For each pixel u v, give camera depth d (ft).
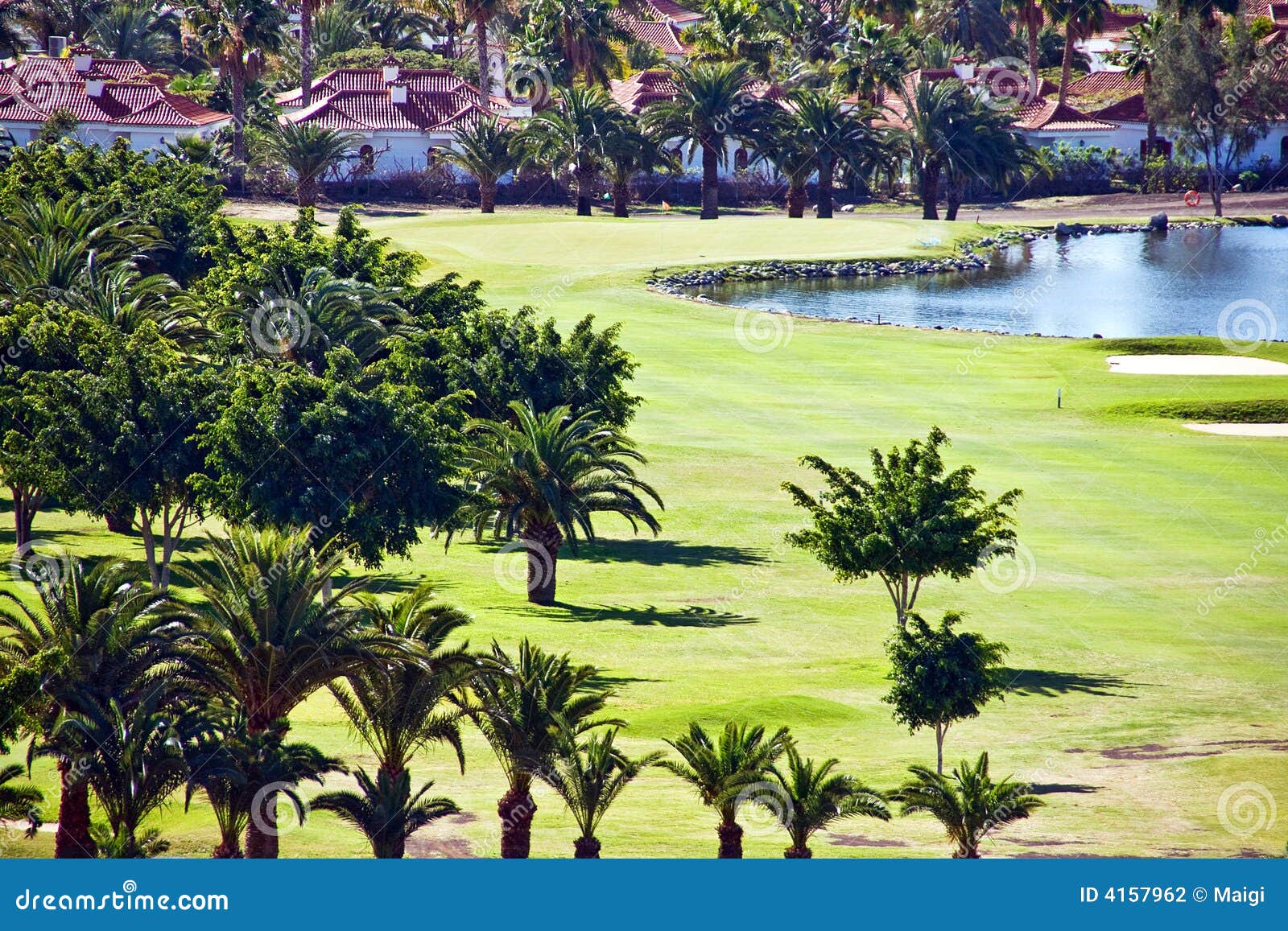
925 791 83.66
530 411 154.20
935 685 101.71
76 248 206.59
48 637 85.87
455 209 483.92
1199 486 203.00
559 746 83.41
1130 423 242.17
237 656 87.40
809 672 127.13
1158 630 142.10
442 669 86.94
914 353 299.17
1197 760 102.89
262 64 467.93
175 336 191.21
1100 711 116.98
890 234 458.50
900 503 130.00
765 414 245.65
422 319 201.57
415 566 164.35
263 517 138.82
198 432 144.36
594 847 83.51
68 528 173.06
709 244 430.61
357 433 141.90
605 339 176.45
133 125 465.06
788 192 499.10
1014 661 131.54
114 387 142.72
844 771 99.86
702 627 141.79
